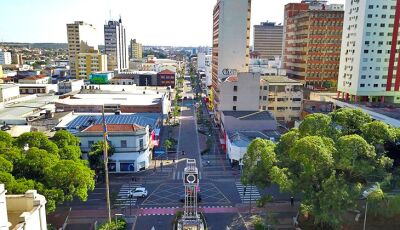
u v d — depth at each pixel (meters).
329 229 49.84
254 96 102.62
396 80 128.50
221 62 129.50
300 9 175.50
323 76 157.38
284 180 45.81
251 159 54.09
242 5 126.56
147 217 55.81
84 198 48.69
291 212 57.47
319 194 45.00
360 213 52.34
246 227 52.81
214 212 57.66
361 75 126.81
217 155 87.00
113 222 48.47
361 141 46.09
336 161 46.47
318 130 53.69
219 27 128.12
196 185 52.66
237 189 66.94
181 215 53.81
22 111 92.75
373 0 121.31
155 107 110.62
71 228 52.00
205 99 172.88
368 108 108.31
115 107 109.56
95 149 68.50
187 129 114.00
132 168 74.75
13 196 30.94
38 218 31.23
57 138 60.16
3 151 48.81
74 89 156.75
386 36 124.56
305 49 154.75
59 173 46.41
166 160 83.06
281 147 55.22
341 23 152.62
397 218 52.38
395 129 54.28
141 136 74.88
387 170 50.31
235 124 90.94
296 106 113.25
